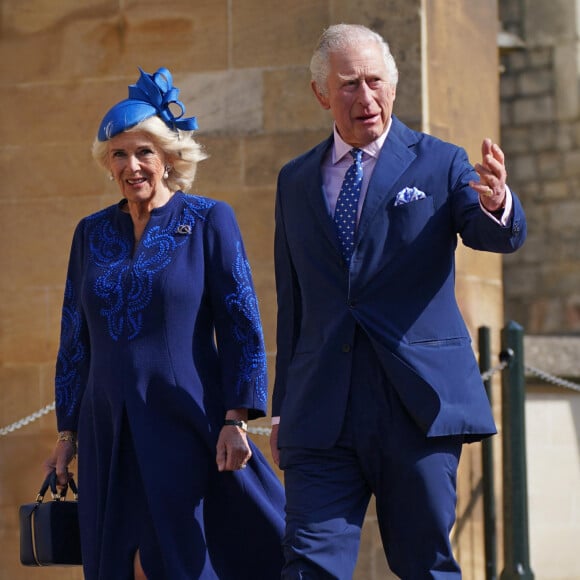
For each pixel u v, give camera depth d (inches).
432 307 459.8
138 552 494.6
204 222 513.0
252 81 757.3
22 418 784.3
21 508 528.4
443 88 755.4
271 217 751.7
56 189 784.3
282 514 519.5
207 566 494.0
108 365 502.0
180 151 517.7
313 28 748.6
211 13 763.4
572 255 1434.5
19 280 788.0
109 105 778.2
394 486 457.4
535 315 1450.5
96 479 506.6
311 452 462.3
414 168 462.9
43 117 787.4
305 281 473.1
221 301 506.6
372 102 464.1
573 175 1432.1
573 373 912.3
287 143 751.7
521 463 779.4
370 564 732.0
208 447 502.0
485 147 420.5
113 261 512.4
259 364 506.0
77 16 783.7
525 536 778.8
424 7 740.7
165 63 770.2
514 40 1427.2
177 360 499.5
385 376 455.8
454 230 460.4
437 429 448.1
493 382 809.5
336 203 470.3
